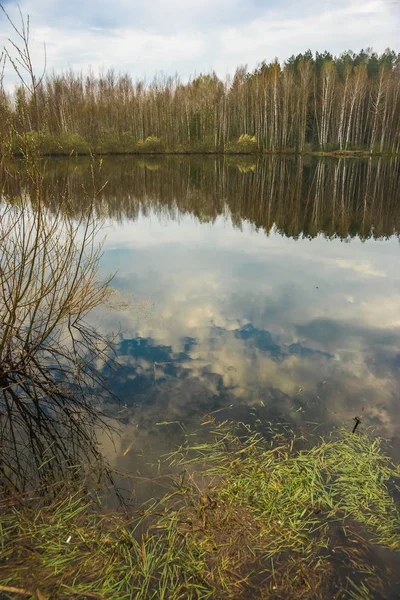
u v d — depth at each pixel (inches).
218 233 394.0
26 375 144.3
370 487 96.3
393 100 1583.4
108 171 943.0
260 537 83.1
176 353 159.2
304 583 74.2
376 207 511.2
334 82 1679.4
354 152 1576.0
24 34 120.3
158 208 529.0
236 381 140.0
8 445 111.6
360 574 76.3
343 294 225.8
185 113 1847.9
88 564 76.2
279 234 386.9
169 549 79.4
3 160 126.0
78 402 129.8
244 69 1877.5
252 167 1095.6
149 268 274.2
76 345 165.0
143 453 107.3
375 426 117.9
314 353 159.8
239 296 222.2
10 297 137.0
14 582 71.9
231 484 95.8
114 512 88.2
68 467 102.7
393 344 167.8
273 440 111.7
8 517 86.4
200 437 113.1
